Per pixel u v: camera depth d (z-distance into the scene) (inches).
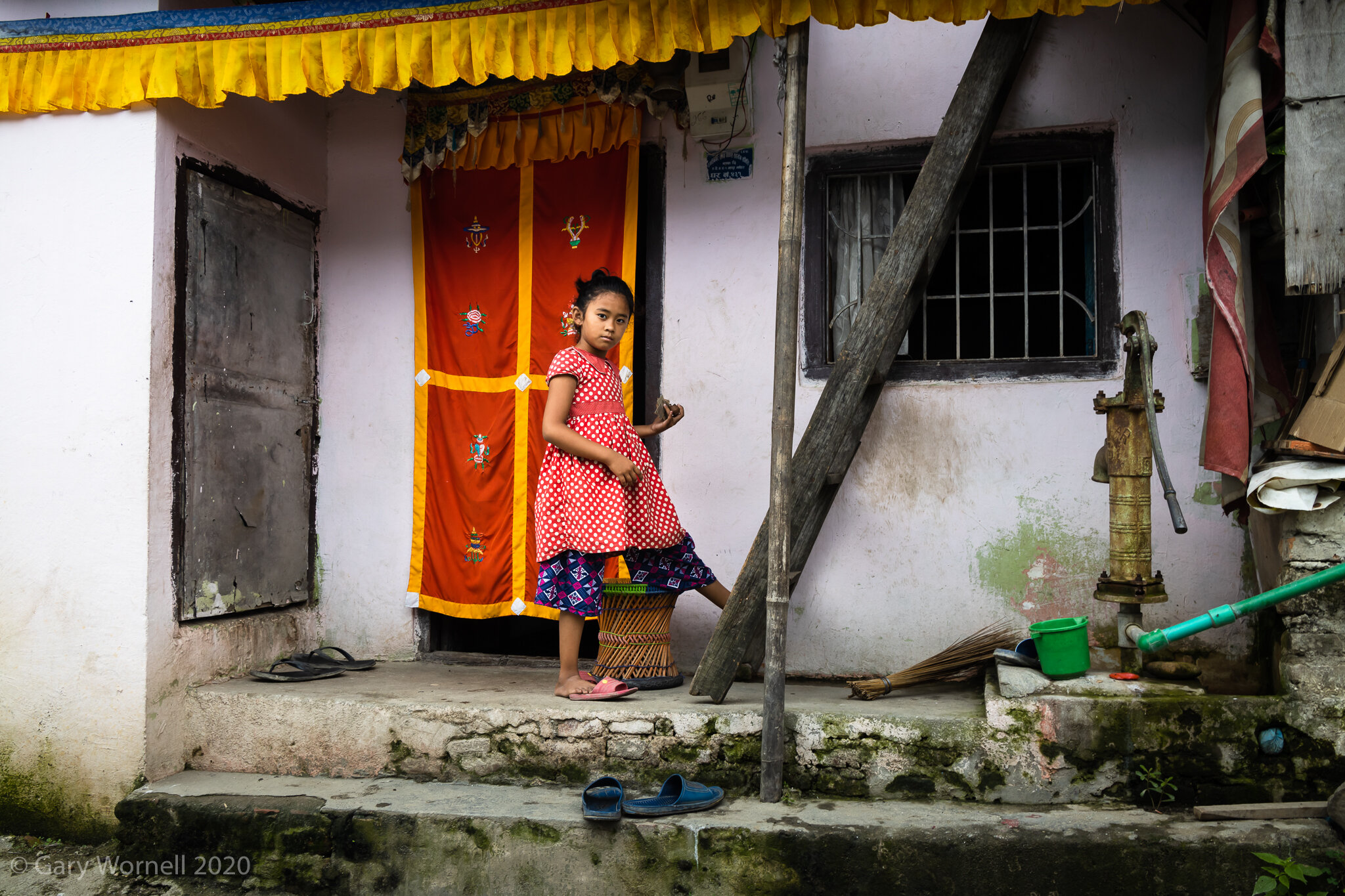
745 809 103.8
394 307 155.8
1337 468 96.7
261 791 114.5
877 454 139.0
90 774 120.1
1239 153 105.3
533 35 110.5
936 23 139.1
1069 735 102.9
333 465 156.8
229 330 137.3
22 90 124.7
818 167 143.0
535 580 146.9
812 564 140.3
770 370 142.6
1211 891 91.2
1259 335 121.0
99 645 121.0
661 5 107.4
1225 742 100.3
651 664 128.3
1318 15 100.3
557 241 148.3
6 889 108.6
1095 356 134.1
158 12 120.0
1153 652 117.0
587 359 123.1
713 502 143.6
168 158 125.6
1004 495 135.1
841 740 107.9
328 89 116.2
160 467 123.4
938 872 94.7
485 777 115.3
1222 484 115.9
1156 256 131.8
